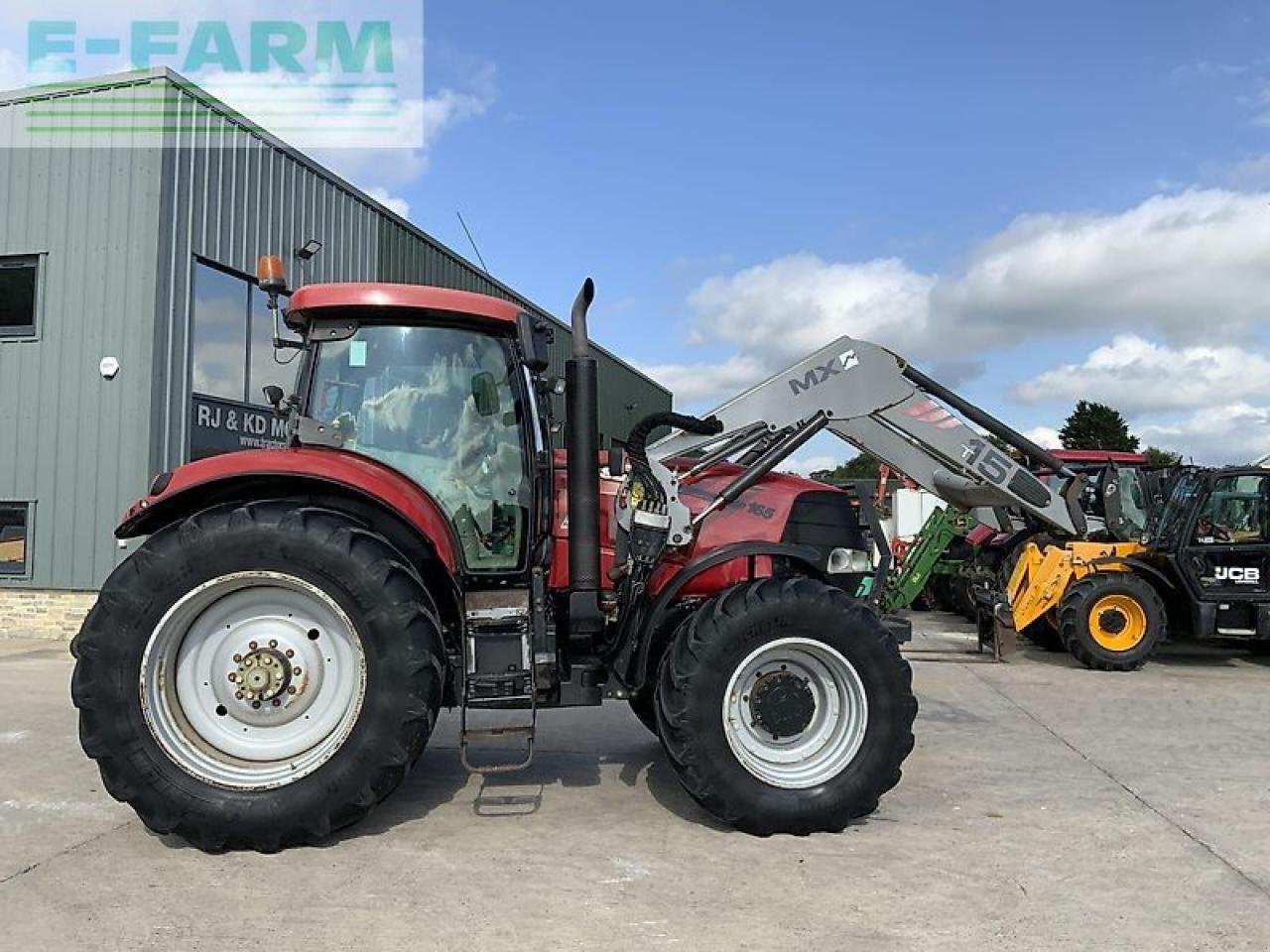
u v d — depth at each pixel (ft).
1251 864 12.88
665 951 10.08
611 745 19.12
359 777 12.74
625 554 15.07
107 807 14.64
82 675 12.47
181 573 12.69
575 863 12.52
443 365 15.01
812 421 17.56
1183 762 18.37
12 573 33.24
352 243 43.62
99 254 32.76
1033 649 34.63
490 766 17.33
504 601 14.70
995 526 33.37
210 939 10.23
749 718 14.02
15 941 10.14
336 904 11.14
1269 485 30.50
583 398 14.62
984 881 12.15
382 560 13.02
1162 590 31.94
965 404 22.02
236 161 36.11
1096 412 189.88
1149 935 10.66
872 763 13.87
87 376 32.73
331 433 14.57
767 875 12.22
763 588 13.96
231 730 13.19
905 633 16.19
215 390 35.35
